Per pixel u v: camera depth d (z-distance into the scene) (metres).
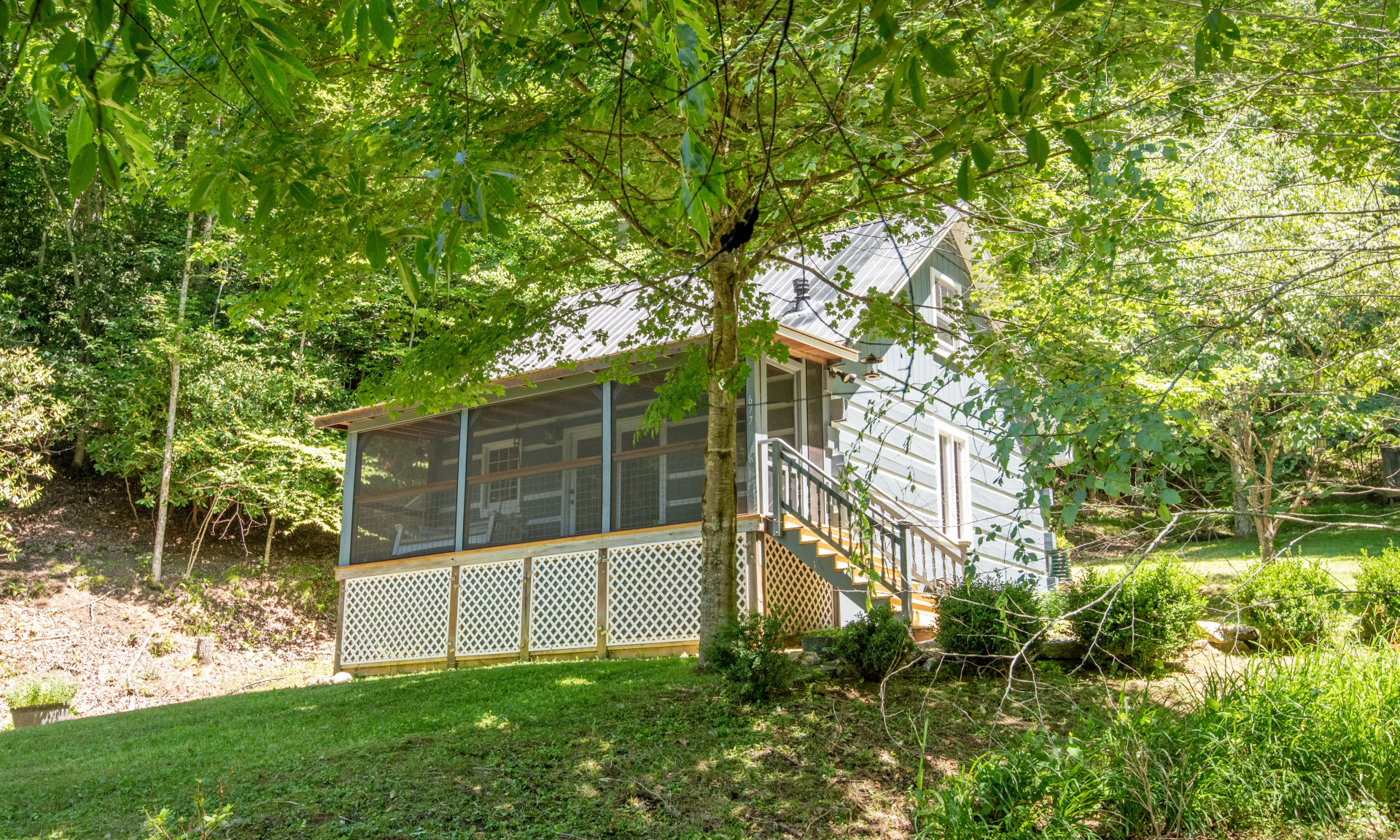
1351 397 5.39
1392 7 4.09
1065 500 4.10
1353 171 6.12
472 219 2.88
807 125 5.19
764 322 8.55
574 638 12.48
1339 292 5.83
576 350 12.62
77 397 19.91
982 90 5.06
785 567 11.74
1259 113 5.48
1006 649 7.85
